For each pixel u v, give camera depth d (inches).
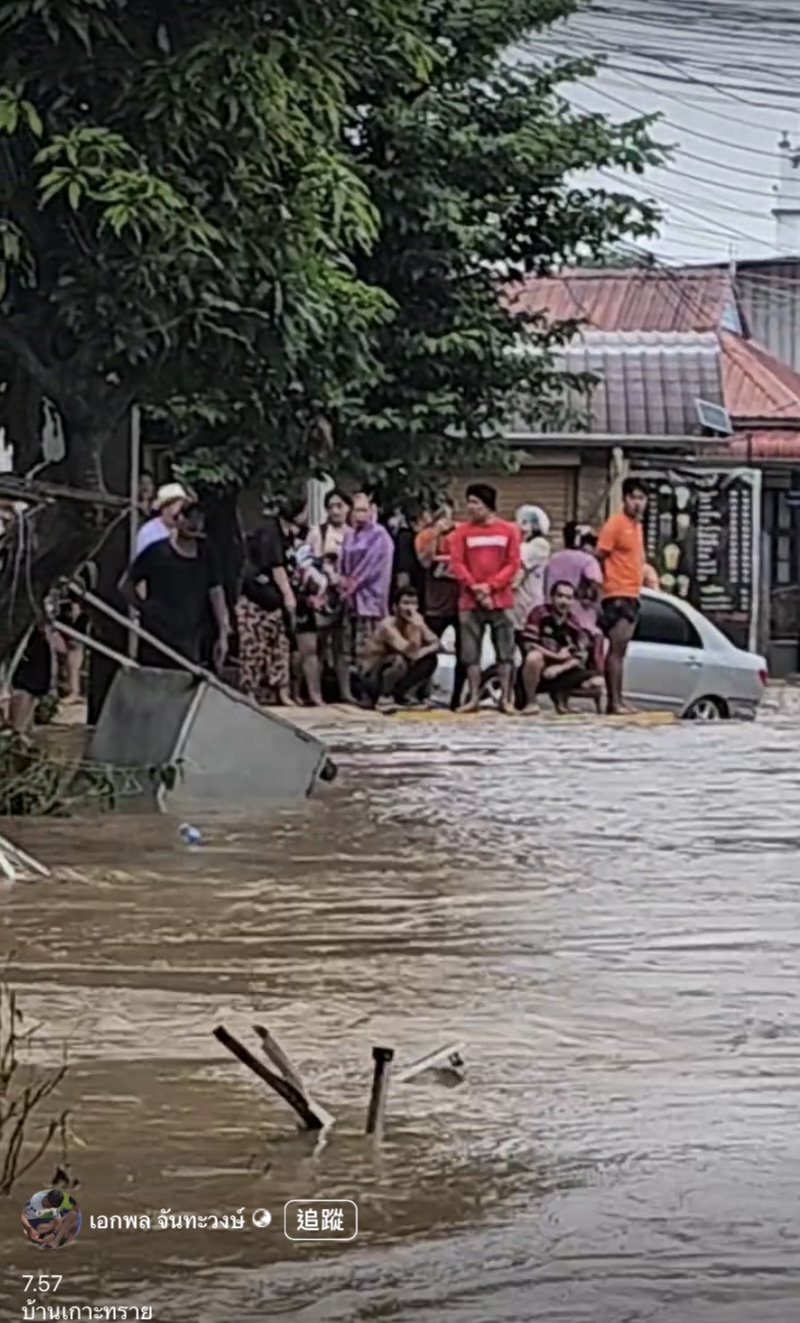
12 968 410.3
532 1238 265.9
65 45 620.4
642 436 1509.6
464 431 1182.3
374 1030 366.0
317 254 724.0
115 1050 349.7
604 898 499.2
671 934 454.9
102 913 469.1
